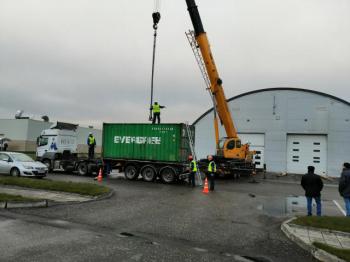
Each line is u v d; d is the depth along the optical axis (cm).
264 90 2989
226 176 2331
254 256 595
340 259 561
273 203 1252
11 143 4591
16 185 1309
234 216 956
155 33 1680
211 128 3162
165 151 1830
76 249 585
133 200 1159
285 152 2875
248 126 3022
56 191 1223
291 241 706
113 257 550
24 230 702
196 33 1912
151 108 1797
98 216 872
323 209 1182
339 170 2669
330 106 2750
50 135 2177
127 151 1939
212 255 588
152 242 652
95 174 2166
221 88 2042
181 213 962
